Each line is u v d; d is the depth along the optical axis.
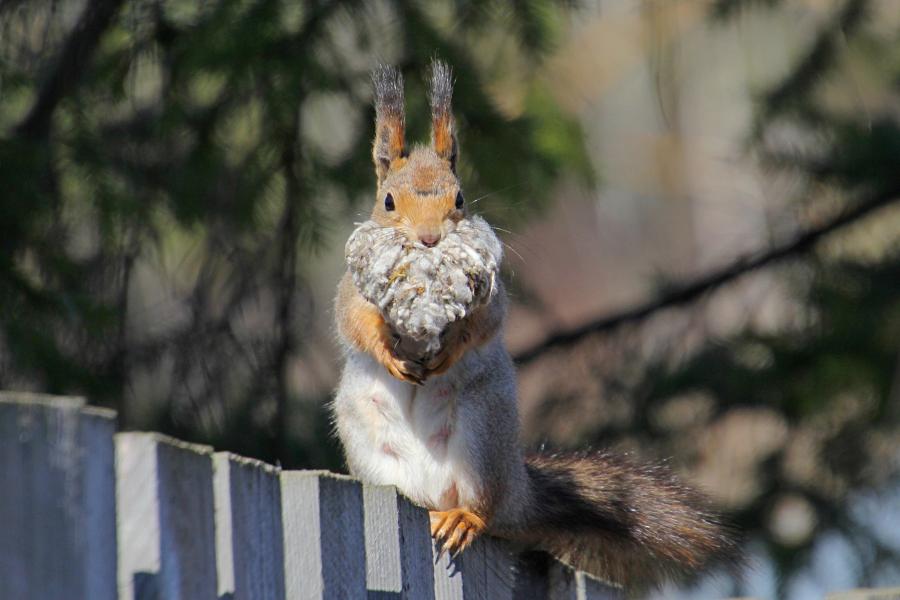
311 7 11.36
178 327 12.81
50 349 10.09
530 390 15.80
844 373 13.77
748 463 14.23
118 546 3.73
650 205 29.27
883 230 14.70
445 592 6.35
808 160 14.58
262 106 11.30
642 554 8.17
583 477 8.33
